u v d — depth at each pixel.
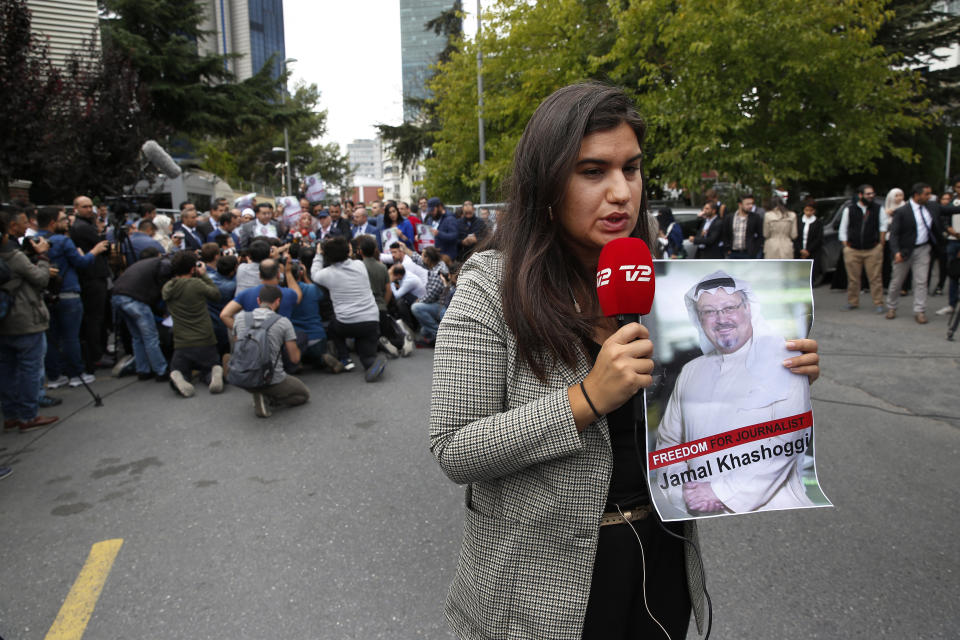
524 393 1.04
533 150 1.08
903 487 3.51
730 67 9.39
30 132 8.84
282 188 41.75
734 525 3.16
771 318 1.14
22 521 3.47
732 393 1.12
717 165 9.45
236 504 3.59
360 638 2.44
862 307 8.98
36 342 4.94
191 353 6.05
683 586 1.25
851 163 9.91
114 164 11.02
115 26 19.53
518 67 13.21
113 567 2.96
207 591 2.76
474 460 0.98
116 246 7.25
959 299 6.70
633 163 1.09
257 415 5.18
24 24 8.72
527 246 1.09
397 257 8.41
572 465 1.03
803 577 2.71
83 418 5.27
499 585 1.09
